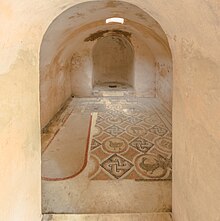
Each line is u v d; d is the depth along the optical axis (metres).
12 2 1.21
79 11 4.22
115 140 4.51
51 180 3.07
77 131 5.04
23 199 1.75
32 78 1.92
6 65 1.44
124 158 3.73
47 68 5.37
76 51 8.51
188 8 1.33
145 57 8.63
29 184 1.89
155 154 3.87
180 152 1.99
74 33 5.99
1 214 1.38
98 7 4.25
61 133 4.91
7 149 1.46
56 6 1.89
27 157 1.83
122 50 10.41
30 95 1.87
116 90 9.18
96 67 10.45
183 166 1.90
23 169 1.74
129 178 3.13
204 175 1.46
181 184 1.97
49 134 4.85
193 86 1.62
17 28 1.43
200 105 1.50
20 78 1.66
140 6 2.17
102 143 4.36
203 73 1.43
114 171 3.32
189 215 1.76
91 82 8.78
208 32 1.25
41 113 5.00
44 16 1.81
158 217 2.30
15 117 1.58
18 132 1.64
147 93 8.86
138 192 2.81
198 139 1.55
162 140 4.50
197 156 1.57
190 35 1.55
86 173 3.27
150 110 6.86
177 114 2.06
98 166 3.47
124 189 2.87
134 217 2.29
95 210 2.48
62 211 2.44
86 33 7.09
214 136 1.30
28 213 1.87
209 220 1.39
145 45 8.49
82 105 7.45
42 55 4.80
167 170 3.34
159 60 7.86
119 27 7.14
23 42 1.64
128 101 8.08
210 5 1.09
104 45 10.40
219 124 1.24
